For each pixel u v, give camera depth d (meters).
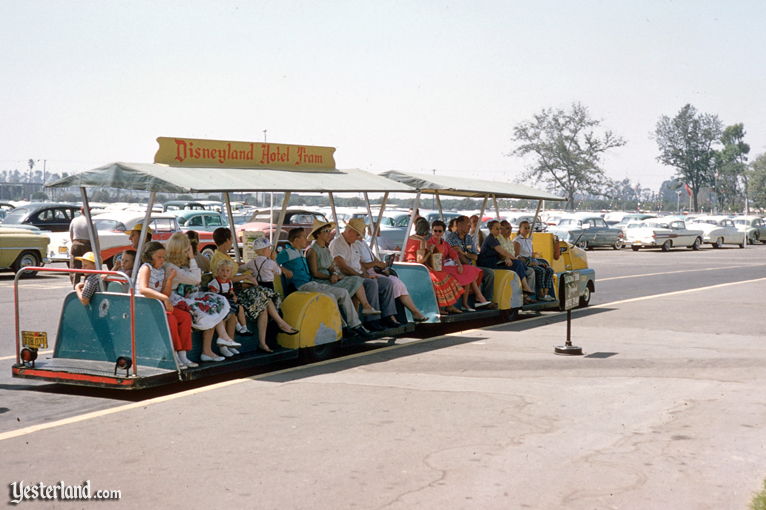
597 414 7.85
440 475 6.02
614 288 21.59
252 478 5.94
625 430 7.28
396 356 11.05
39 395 8.77
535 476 6.02
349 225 11.67
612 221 55.84
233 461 6.33
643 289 21.31
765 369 10.16
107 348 9.09
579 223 44.12
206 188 8.87
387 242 32.78
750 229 53.09
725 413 7.91
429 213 34.50
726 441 6.95
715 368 10.22
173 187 8.74
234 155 10.52
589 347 11.82
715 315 15.66
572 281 11.33
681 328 13.87
